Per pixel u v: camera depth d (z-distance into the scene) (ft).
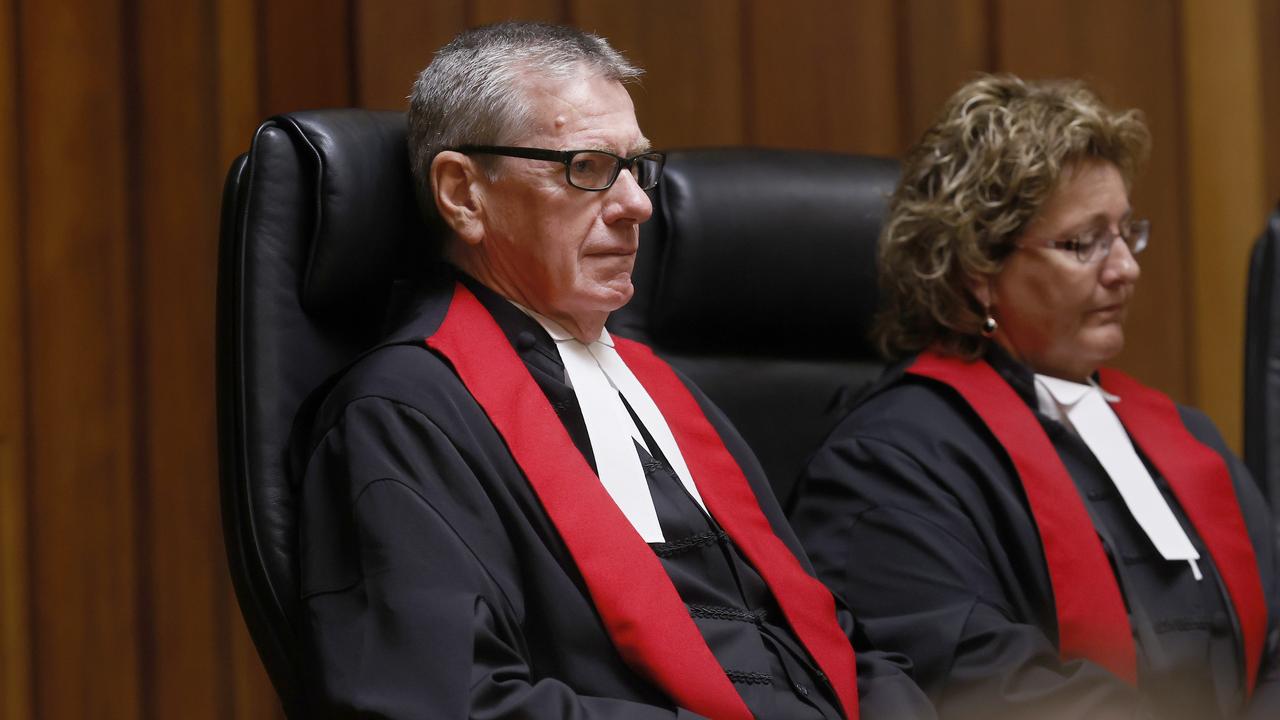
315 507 15.64
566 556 15.83
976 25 33.73
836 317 23.12
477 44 17.88
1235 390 34.65
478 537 15.29
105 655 27.76
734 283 22.20
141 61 29.04
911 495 20.16
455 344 16.79
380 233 17.89
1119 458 21.49
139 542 28.32
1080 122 21.34
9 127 27.61
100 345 28.25
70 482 27.76
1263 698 20.76
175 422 28.81
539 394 16.84
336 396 16.29
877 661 18.11
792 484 22.52
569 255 17.43
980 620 18.81
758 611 17.37
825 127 32.96
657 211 22.26
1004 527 20.06
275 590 16.08
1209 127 34.94
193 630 28.60
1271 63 35.19
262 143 17.48
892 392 21.79
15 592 27.04
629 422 17.89
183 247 29.14
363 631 14.64
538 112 17.42
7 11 27.71
